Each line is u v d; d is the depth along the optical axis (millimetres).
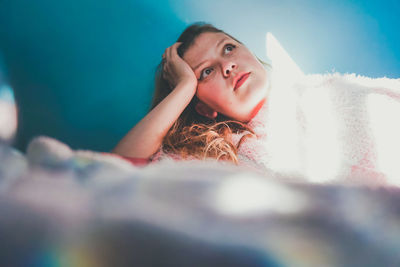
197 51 1323
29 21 1316
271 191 211
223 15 1418
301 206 200
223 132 1221
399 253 181
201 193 197
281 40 1418
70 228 166
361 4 1448
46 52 1303
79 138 1249
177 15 1396
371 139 1070
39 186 188
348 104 1146
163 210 182
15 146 1139
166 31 1379
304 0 1456
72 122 1260
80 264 158
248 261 165
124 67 1334
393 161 1024
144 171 236
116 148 1085
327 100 1191
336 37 1440
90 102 1290
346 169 1041
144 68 1342
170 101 1184
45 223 166
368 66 1430
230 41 1351
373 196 229
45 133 1220
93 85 1306
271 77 1325
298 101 1235
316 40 1433
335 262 173
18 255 155
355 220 198
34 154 234
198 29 1374
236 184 214
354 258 177
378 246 185
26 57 1284
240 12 1428
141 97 1314
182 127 1209
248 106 1263
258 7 1438
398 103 1123
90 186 198
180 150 1150
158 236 168
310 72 1393
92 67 1320
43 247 158
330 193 222
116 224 171
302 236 181
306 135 1156
